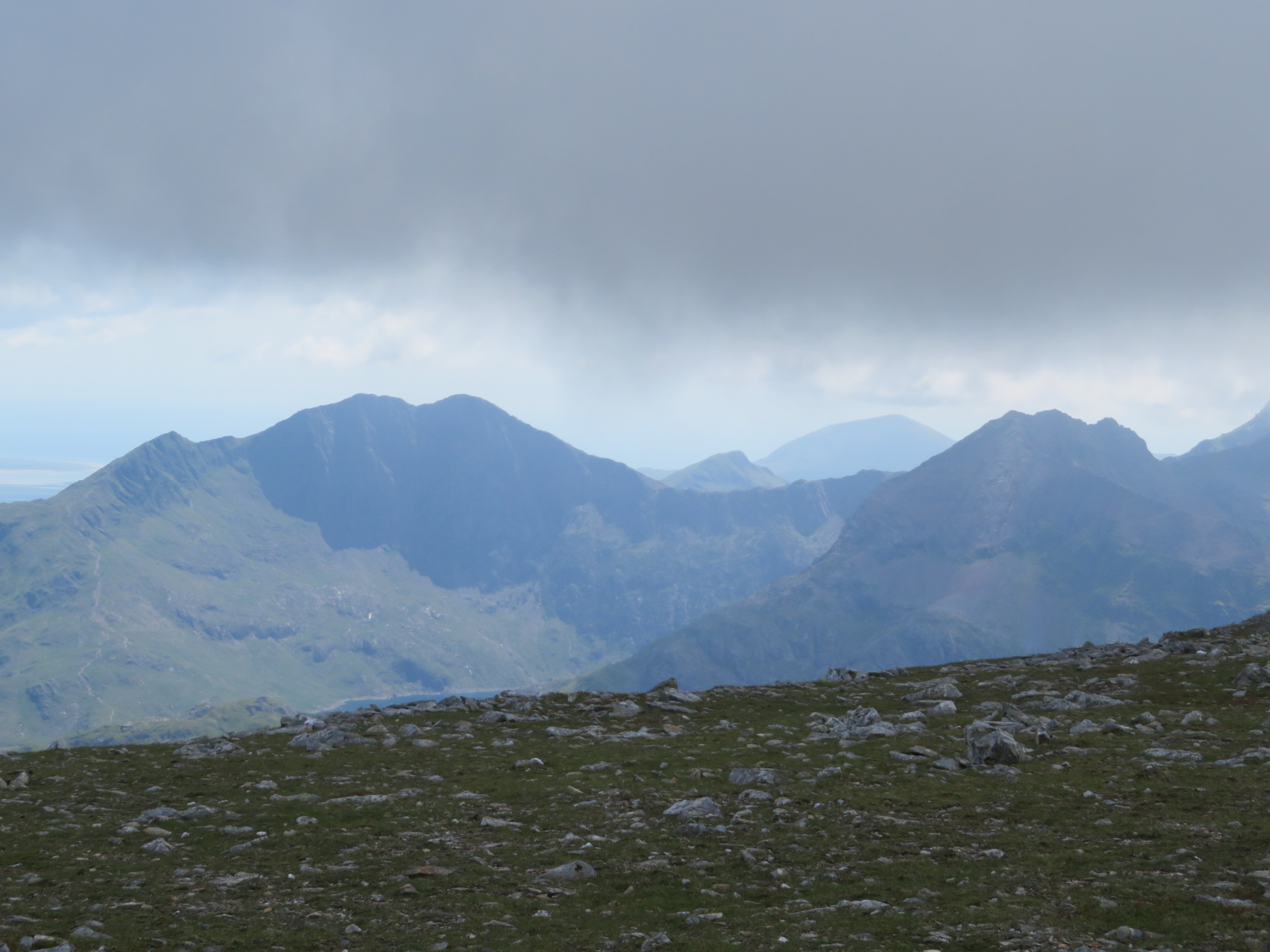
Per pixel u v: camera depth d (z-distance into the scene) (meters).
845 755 28.72
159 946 13.34
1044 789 23.23
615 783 25.89
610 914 15.14
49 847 19.55
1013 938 13.17
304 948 13.43
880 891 15.81
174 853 19.09
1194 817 19.53
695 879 17.00
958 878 16.38
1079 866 16.75
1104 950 12.53
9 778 27.30
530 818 22.02
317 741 33.22
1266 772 23.22
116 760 30.38
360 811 22.69
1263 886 14.84
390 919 14.84
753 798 23.11
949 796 23.08
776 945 13.30
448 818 22.00
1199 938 12.80
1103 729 31.08
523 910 15.40
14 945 13.16
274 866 18.06
